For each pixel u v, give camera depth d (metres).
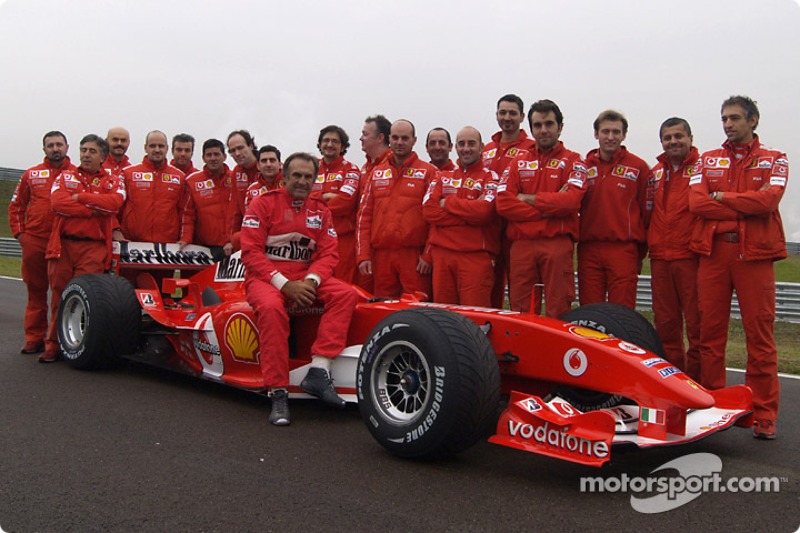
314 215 4.73
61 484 3.12
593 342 3.56
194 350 5.29
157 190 6.96
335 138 6.60
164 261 6.59
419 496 3.04
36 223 6.35
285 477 3.25
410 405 3.67
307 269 4.73
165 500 2.95
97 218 6.09
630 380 3.40
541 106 5.25
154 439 3.82
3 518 2.76
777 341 9.49
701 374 4.64
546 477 3.33
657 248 5.29
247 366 4.81
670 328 5.34
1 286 14.23
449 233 5.64
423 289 6.07
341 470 3.37
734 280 4.41
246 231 4.58
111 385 5.15
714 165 4.54
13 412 4.32
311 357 4.67
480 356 3.30
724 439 4.14
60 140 6.40
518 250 5.42
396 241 6.00
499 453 3.70
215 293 5.32
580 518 2.84
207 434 3.95
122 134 7.49
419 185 5.99
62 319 5.80
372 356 3.68
